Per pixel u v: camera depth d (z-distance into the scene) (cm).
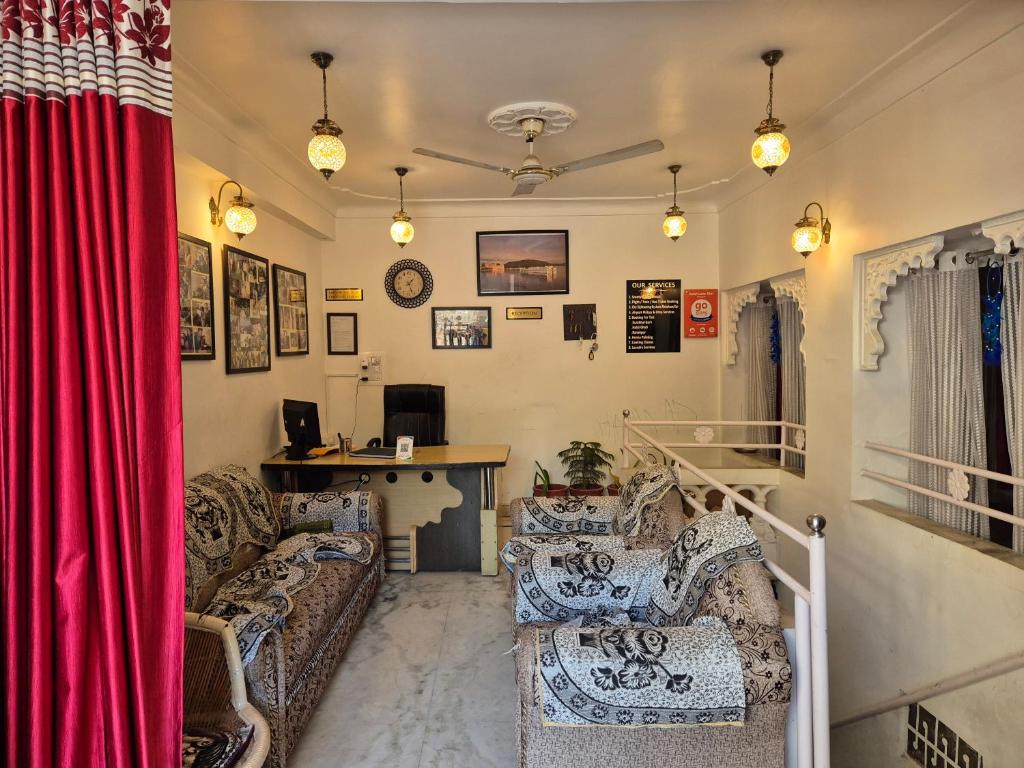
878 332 334
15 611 116
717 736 159
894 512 329
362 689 271
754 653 160
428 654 302
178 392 127
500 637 320
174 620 126
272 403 430
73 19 117
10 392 115
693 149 394
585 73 278
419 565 414
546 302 552
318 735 239
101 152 118
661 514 269
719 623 172
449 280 548
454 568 414
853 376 345
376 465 391
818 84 294
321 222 500
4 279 116
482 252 547
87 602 118
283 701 213
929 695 283
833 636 370
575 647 160
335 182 462
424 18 228
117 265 119
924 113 278
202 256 329
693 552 202
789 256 415
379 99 304
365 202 523
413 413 495
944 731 284
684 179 466
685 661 157
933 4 223
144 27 122
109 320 118
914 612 302
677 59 265
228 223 342
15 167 116
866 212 325
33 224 116
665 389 556
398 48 251
